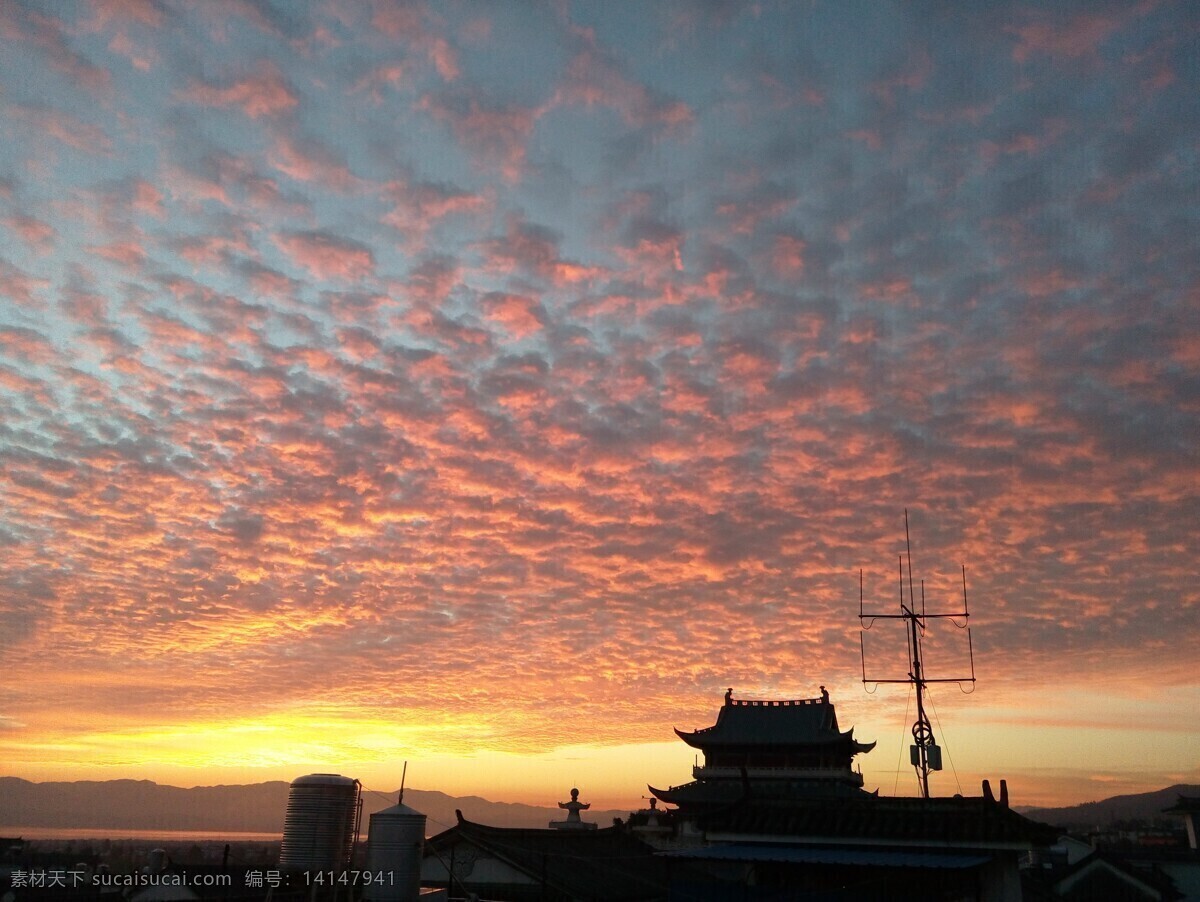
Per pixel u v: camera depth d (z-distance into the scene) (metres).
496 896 31.33
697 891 29.12
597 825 44.47
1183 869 63.38
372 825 23.16
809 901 27.94
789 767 57.44
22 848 49.41
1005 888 26.75
